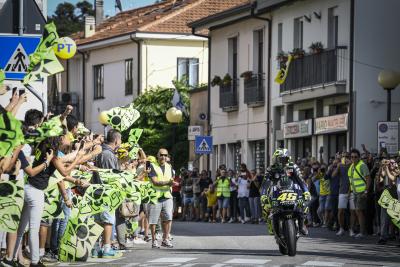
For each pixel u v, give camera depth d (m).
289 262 21.06
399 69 45.41
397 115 45.38
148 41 74.00
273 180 23.23
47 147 18.25
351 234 31.98
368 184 31.56
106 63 78.00
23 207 18.27
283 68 50.22
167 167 26.39
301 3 49.91
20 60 20.72
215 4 76.94
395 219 26.94
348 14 45.53
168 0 82.00
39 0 26.55
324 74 46.81
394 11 45.41
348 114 45.00
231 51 59.16
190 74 74.88
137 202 22.17
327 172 35.88
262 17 53.81
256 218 44.28
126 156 25.77
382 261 21.94
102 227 21.73
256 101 54.62
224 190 46.72
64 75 82.44
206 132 61.81
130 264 20.38
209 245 27.28
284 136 51.19
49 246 21.80
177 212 52.09
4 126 16.45
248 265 20.17
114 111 24.98
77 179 20.22
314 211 38.84
